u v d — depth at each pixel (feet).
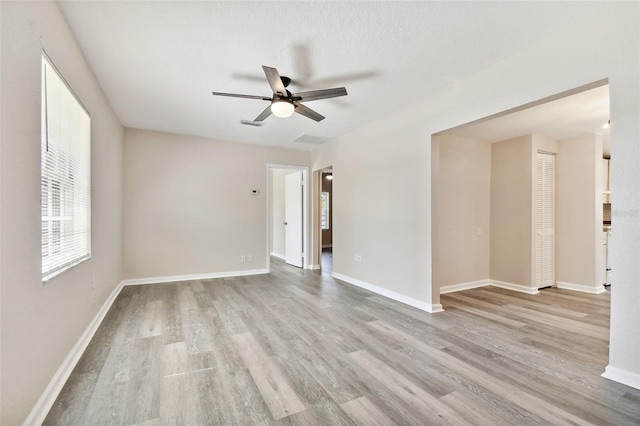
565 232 15.16
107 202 11.30
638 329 6.20
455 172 14.88
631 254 6.24
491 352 7.97
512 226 15.08
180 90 10.54
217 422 5.26
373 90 10.53
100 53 8.10
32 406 5.03
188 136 16.60
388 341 8.64
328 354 7.83
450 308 11.74
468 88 9.53
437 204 11.28
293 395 6.06
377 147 13.88
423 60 8.53
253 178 18.33
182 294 13.53
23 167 4.77
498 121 12.45
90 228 8.76
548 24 6.94
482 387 6.35
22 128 4.74
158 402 5.79
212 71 9.17
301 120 13.93
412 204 12.00
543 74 7.60
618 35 6.34
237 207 17.83
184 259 16.52
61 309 6.42
